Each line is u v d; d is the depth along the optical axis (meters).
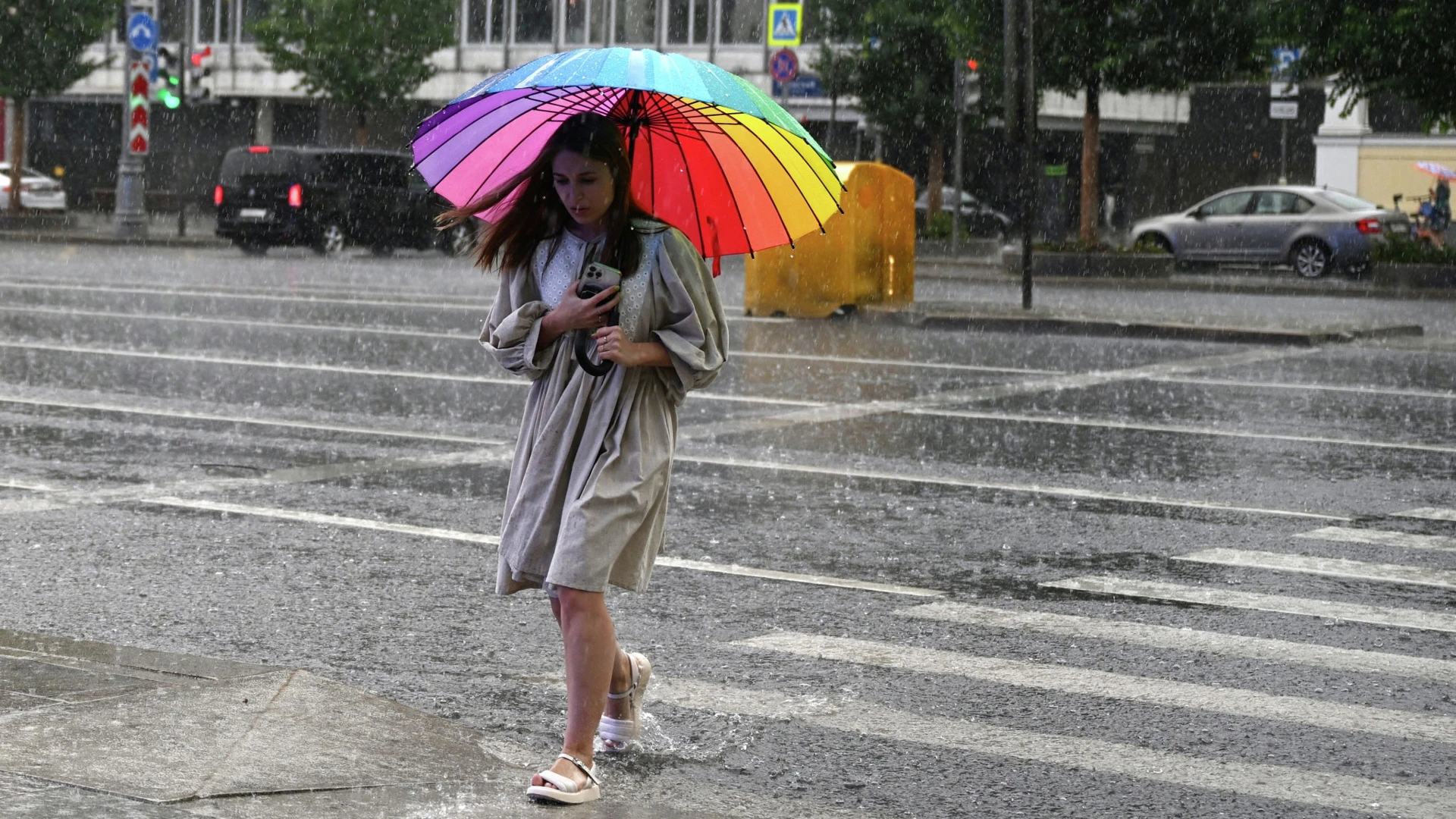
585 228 6.58
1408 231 42.97
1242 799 6.91
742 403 18.67
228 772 6.33
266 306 29.81
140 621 9.29
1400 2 36.09
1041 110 70.94
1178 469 14.90
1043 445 16.05
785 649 9.05
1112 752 7.47
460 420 17.05
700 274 6.59
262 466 14.17
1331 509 13.25
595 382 6.52
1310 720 7.98
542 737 7.56
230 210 46.94
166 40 76.75
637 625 9.47
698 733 7.62
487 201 6.55
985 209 64.62
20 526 11.62
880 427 17.02
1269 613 10.01
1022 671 8.72
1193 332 26.91
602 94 6.63
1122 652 9.11
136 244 51.53
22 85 56.69
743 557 11.20
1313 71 37.19
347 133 76.25
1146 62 42.06
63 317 26.66
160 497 12.76
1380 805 6.85
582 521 6.36
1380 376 22.08
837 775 7.11
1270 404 19.17
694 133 6.66
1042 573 10.95
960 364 22.98
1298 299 36.38
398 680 8.36
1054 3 42.44
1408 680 8.67
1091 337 27.42
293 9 65.00
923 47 55.94
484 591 10.19
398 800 6.25
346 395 18.70
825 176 6.65
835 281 29.72
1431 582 10.87
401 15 64.69
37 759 6.29
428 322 27.56
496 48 72.38
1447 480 14.58
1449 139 59.72
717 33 68.81
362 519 12.15
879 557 11.29
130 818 5.66
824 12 58.75
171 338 24.03
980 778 7.11
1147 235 44.88
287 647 8.88
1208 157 76.56
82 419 16.50
